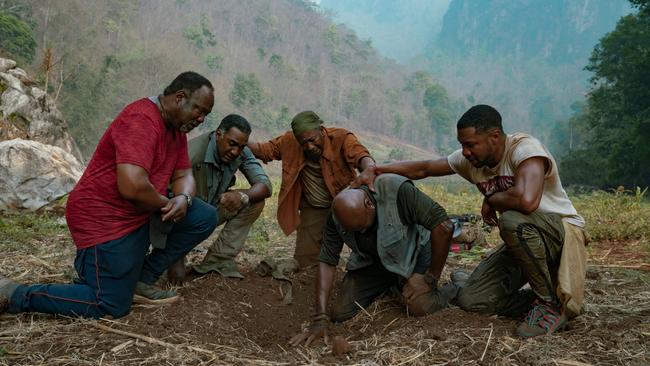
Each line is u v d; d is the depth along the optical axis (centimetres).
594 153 4522
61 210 721
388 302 402
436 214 356
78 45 6631
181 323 344
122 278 337
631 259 548
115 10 9262
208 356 301
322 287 364
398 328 343
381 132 13125
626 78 3775
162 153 346
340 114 12719
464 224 634
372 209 358
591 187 4100
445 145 14138
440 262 363
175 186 371
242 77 9638
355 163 458
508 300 355
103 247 332
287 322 391
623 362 286
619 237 654
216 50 11575
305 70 13412
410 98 14975
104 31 8544
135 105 335
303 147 461
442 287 394
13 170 704
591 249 602
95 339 311
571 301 323
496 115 330
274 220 823
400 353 301
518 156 330
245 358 302
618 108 4053
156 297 368
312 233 497
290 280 445
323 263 371
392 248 362
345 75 14112
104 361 287
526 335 319
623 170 3656
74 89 5356
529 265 326
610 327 331
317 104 11975
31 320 329
